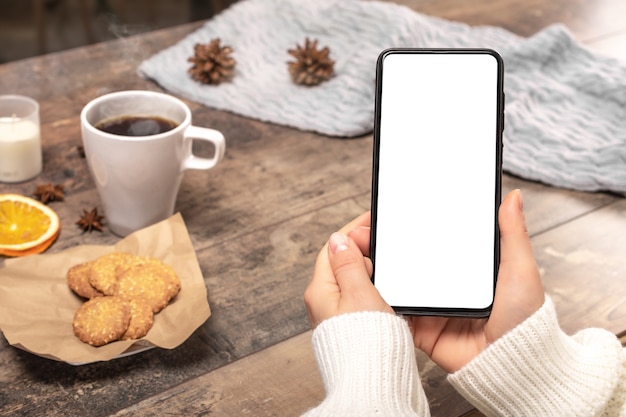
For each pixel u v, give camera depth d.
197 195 1.02
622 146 1.09
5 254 0.90
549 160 1.11
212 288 0.88
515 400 0.64
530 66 1.28
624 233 1.01
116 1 2.95
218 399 0.75
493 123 0.66
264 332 0.83
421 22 1.32
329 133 1.14
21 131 1.00
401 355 0.57
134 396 0.75
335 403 0.53
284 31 1.34
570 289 0.91
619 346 0.68
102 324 0.77
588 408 0.63
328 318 0.60
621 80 1.22
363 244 0.70
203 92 1.20
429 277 0.65
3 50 2.75
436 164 0.66
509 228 0.64
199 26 1.38
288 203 1.02
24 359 0.78
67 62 1.25
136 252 0.89
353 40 1.29
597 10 1.53
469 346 0.69
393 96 0.67
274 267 0.92
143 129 0.95
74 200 1.00
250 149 1.11
